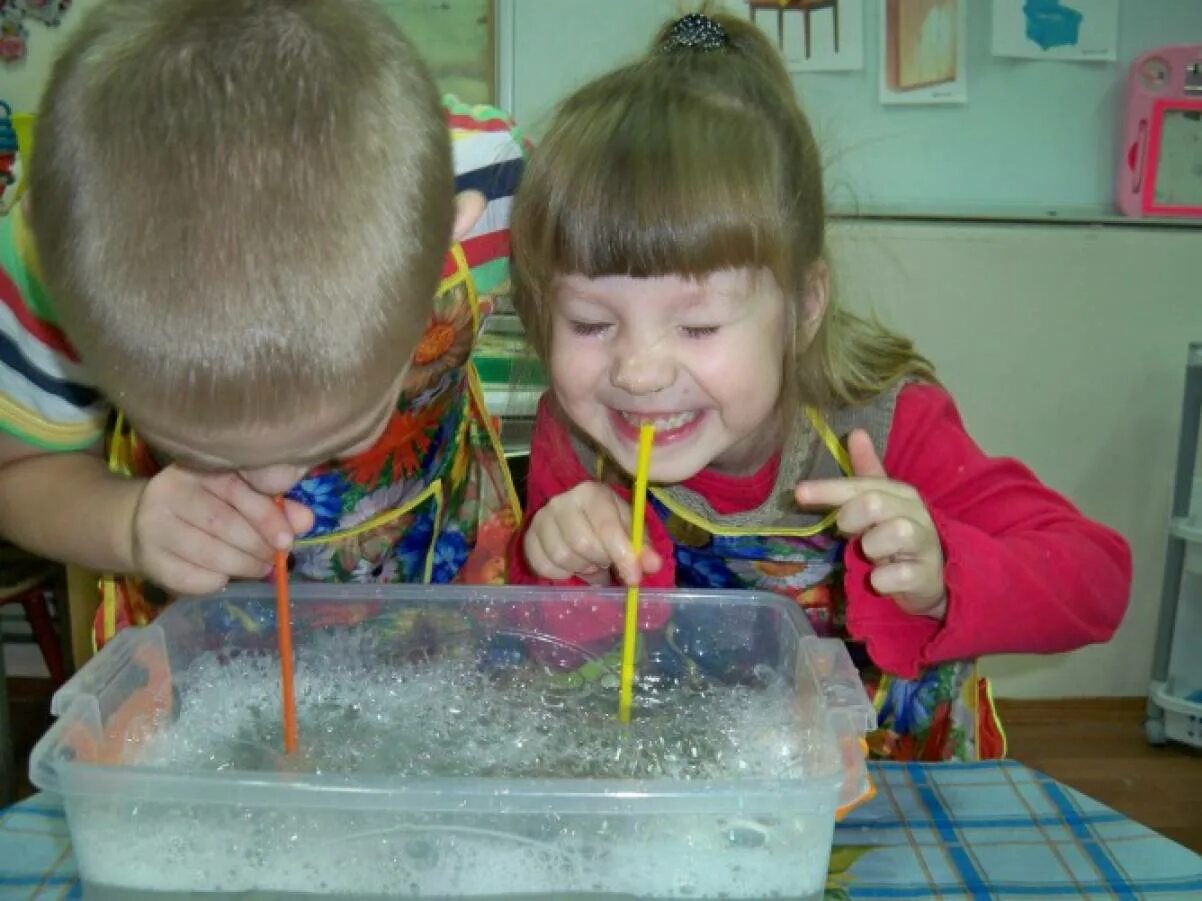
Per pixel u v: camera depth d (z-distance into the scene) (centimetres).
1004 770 74
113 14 53
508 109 171
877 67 172
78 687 59
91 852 53
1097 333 179
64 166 50
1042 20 171
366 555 94
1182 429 176
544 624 74
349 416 56
